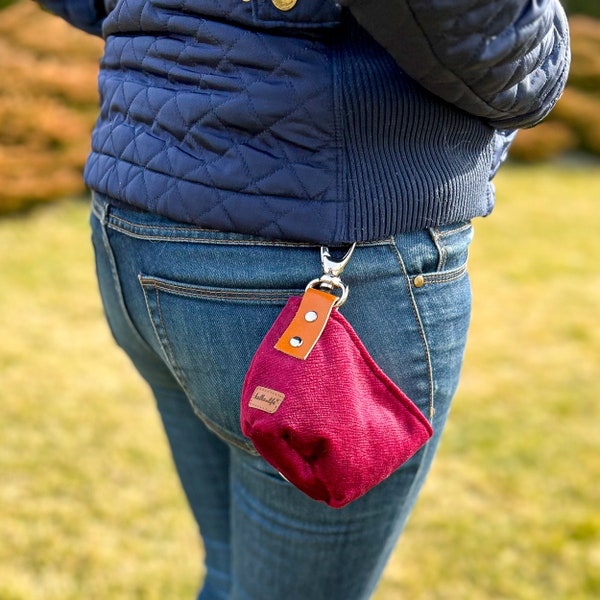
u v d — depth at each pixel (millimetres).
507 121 879
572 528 2232
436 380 917
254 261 831
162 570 2043
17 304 4047
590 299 4395
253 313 842
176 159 847
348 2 705
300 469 814
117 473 2488
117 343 1159
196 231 850
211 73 823
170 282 877
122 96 926
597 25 11164
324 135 800
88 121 6770
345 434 792
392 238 840
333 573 1009
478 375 3307
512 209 6539
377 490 959
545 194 7145
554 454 2648
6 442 2650
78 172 6258
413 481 987
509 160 8516
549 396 3109
